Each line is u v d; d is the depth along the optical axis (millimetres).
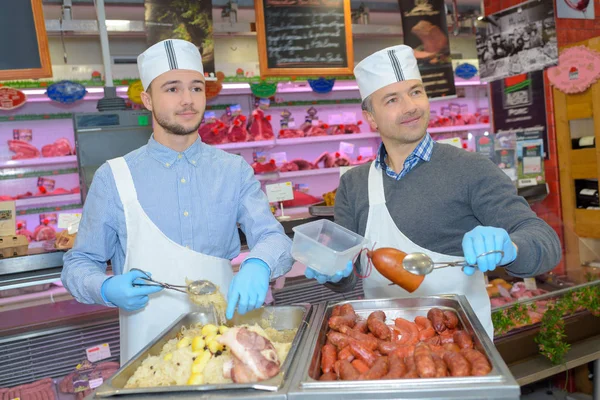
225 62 5203
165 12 3965
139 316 1990
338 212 2189
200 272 2018
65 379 2594
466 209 1901
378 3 6043
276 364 1222
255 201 2109
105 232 2020
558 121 4660
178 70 1946
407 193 1960
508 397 1027
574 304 3164
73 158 4961
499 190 1805
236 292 1547
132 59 5160
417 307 1704
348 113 6422
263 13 4367
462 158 1907
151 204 2023
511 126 4914
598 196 4438
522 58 4324
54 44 4883
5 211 2619
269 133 5504
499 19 4492
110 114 3250
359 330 1530
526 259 1522
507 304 3080
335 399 1073
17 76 3543
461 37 6516
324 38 4547
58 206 5242
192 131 1991
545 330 3080
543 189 4008
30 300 2795
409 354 1304
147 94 2076
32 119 5199
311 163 6035
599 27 5078
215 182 2088
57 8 4887
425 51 4809
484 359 1157
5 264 2461
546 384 3766
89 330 2729
